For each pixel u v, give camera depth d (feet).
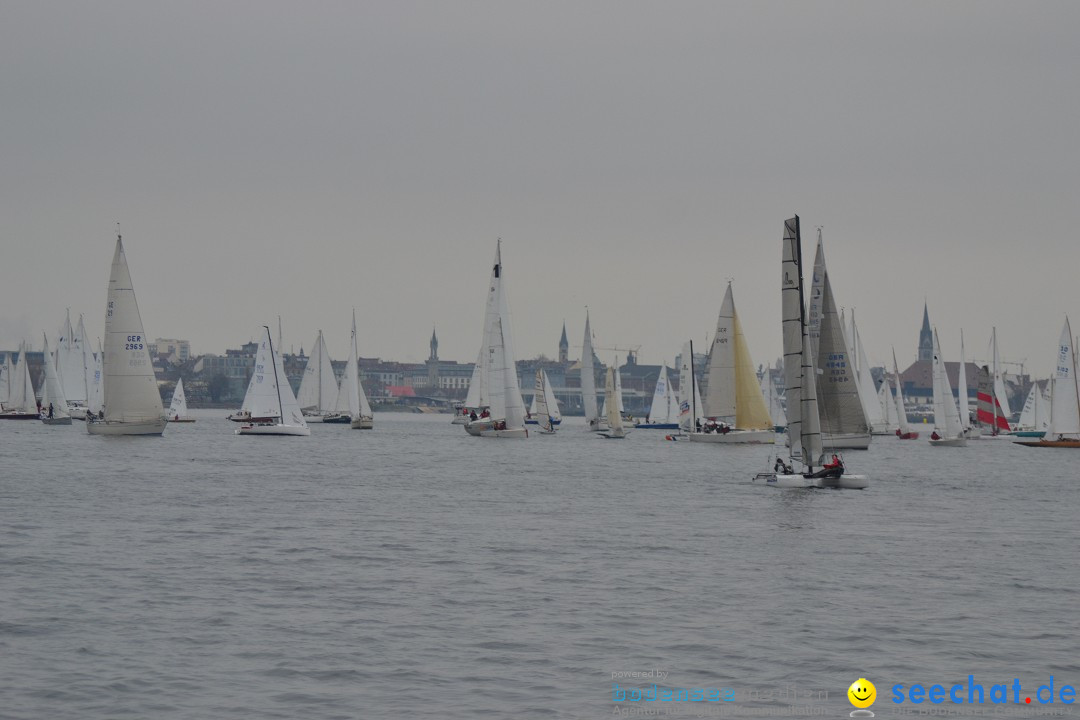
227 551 268.41
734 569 252.62
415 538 292.61
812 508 371.76
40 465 518.37
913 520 345.10
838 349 596.29
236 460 588.50
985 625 202.90
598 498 400.26
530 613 206.80
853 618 206.49
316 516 336.49
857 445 604.49
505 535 299.99
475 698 160.25
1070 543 301.02
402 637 189.26
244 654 178.70
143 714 152.56
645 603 215.92
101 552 264.52
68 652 178.40
